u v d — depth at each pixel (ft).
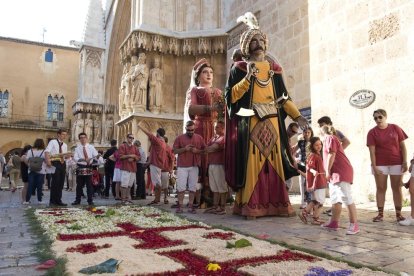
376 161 19.81
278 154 22.20
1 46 131.85
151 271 9.87
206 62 29.09
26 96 133.80
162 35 54.44
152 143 30.14
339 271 9.76
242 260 10.99
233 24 52.11
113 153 37.58
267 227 17.83
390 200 25.61
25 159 31.63
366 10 28.19
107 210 23.48
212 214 23.20
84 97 91.25
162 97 54.95
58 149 30.14
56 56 139.54
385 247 13.23
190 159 24.63
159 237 14.49
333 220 17.07
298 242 14.19
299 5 38.58
